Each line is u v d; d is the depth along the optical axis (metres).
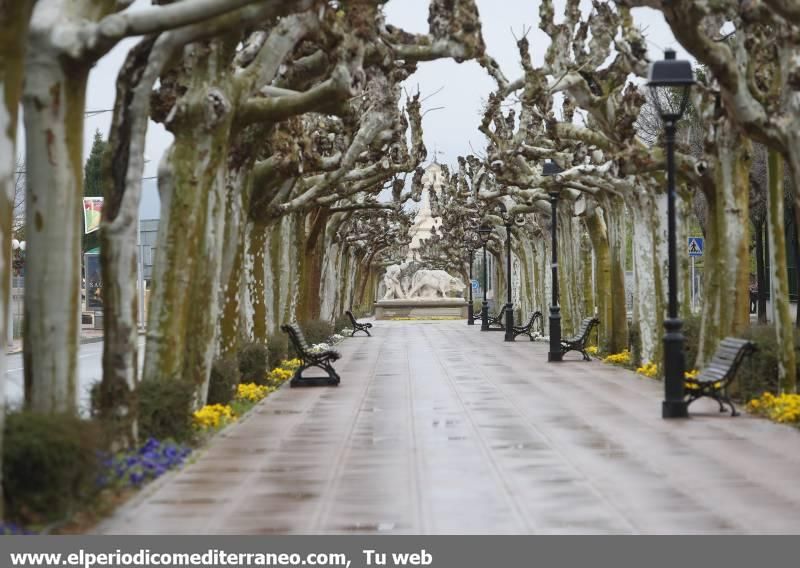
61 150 12.70
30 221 12.80
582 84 26.52
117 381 14.50
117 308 14.49
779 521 11.33
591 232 36.81
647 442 16.83
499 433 18.00
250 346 25.36
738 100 18.12
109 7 13.48
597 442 16.88
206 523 11.35
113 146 14.48
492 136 36.72
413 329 65.38
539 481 13.60
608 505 12.16
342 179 34.91
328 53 18.98
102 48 12.54
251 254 27.84
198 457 15.55
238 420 19.75
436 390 25.52
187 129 17.31
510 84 32.06
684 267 28.39
